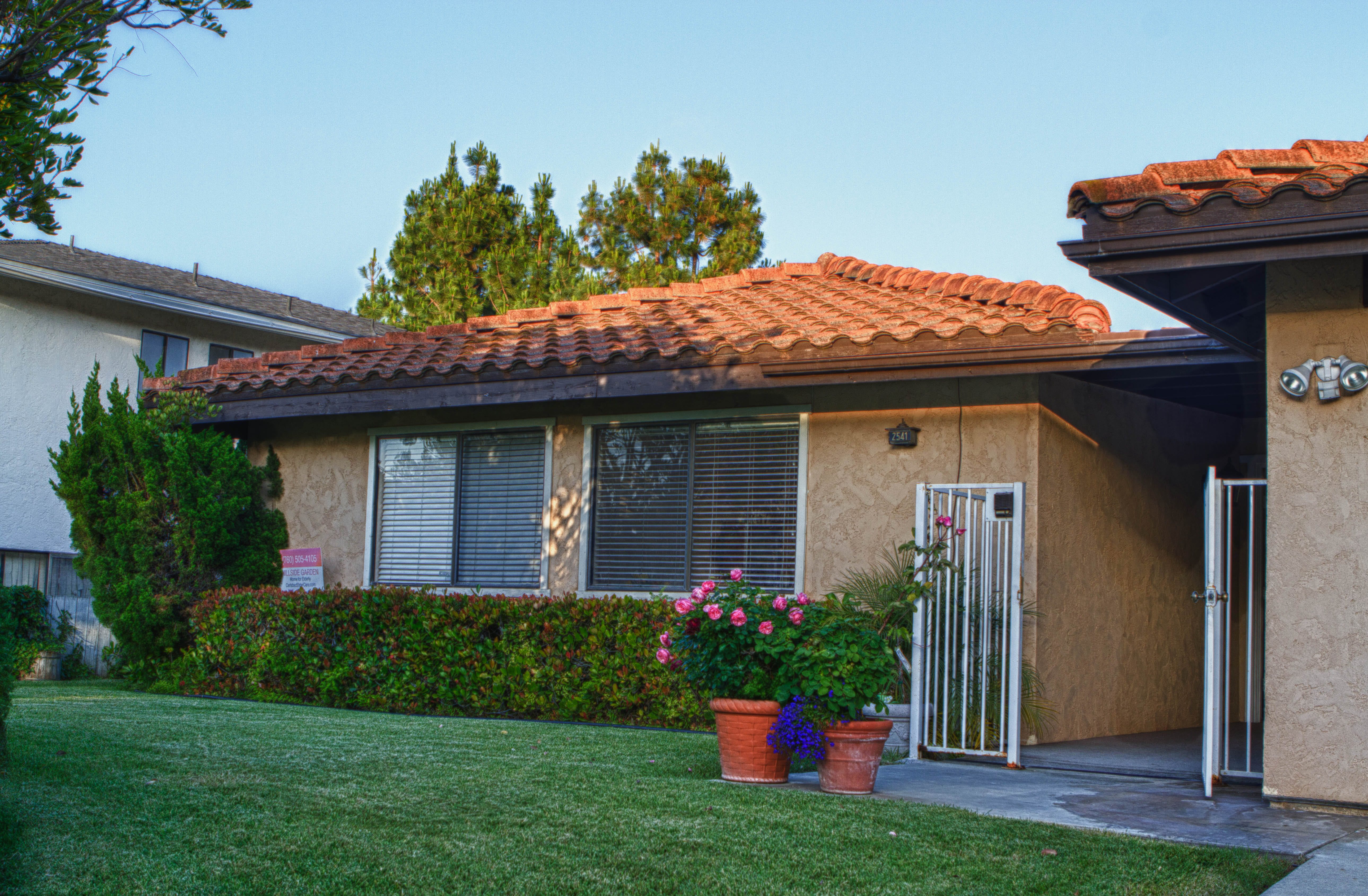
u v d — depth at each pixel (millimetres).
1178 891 4719
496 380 11180
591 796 6082
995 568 9234
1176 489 12312
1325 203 5965
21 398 18000
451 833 5273
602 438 11562
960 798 6629
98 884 4410
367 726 8859
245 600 11781
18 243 18859
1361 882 4812
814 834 5457
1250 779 7695
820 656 6660
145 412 13031
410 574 12477
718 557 10828
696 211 28516
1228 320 7672
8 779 5910
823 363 9750
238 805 5621
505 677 10445
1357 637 6477
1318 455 6652
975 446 9836
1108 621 10727
